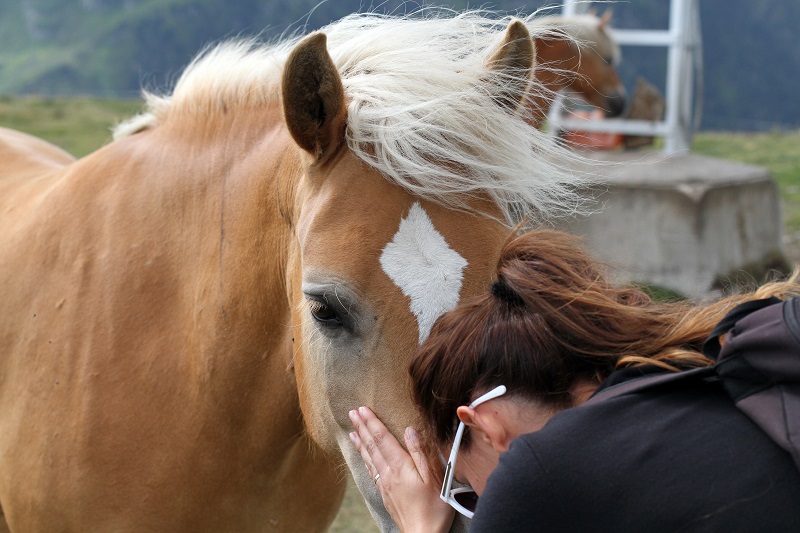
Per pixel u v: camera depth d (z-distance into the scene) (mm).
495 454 1093
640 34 5750
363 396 1287
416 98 1279
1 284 1862
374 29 1427
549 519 915
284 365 1610
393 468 1231
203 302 1666
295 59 1284
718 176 4992
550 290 1057
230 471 1694
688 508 877
